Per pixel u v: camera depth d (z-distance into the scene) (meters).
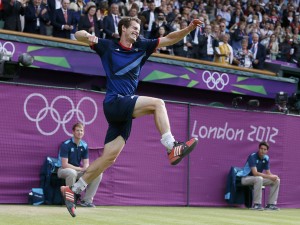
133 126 15.41
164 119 7.55
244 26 25.73
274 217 13.86
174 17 22.62
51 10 18.95
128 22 8.18
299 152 18.50
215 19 25.09
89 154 14.75
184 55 21.83
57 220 10.60
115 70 8.12
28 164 13.93
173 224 10.94
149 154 15.64
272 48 26.83
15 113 13.83
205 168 16.61
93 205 14.10
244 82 22.41
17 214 11.39
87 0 22.30
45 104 14.22
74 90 14.61
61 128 14.41
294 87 23.97
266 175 16.66
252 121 17.56
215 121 16.86
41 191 13.85
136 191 15.34
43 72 18.77
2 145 13.62
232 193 16.80
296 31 29.03
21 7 18.22
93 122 14.88
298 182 18.39
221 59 22.91
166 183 15.88
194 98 22.11
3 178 13.59
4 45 17.00
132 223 10.73
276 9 30.00
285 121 18.23
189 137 16.34
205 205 16.52
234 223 11.75
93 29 19.52
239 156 17.28
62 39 18.23
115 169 15.01
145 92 20.89
